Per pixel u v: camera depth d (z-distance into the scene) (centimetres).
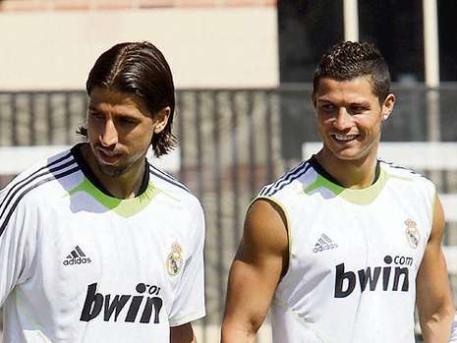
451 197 2353
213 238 2342
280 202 1270
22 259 1160
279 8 2502
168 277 1198
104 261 1165
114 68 1120
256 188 2348
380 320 1275
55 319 1162
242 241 1309
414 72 2541
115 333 1175
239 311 1295
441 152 2353
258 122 2347
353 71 1255
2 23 2430
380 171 1323
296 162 2345
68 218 1161
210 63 2462
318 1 2509
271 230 1272
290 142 2344
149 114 1138
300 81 2508
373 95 1266
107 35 2442
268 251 1278
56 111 2334
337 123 1260
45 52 2434
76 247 1158
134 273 1177
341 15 2512
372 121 1266
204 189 2344
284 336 1296
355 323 1272
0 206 1169
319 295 1273
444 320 1386
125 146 1136
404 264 1295
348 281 1271
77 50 2441
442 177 2356
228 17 2461
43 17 2433
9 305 1184
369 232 1282
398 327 1286
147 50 1145
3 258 1157
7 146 2322
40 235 1153
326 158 1299
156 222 1196
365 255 1275
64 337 1162
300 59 2508
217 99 2344
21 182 1172
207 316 2328
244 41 2467
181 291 1237
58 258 1153
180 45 2455
